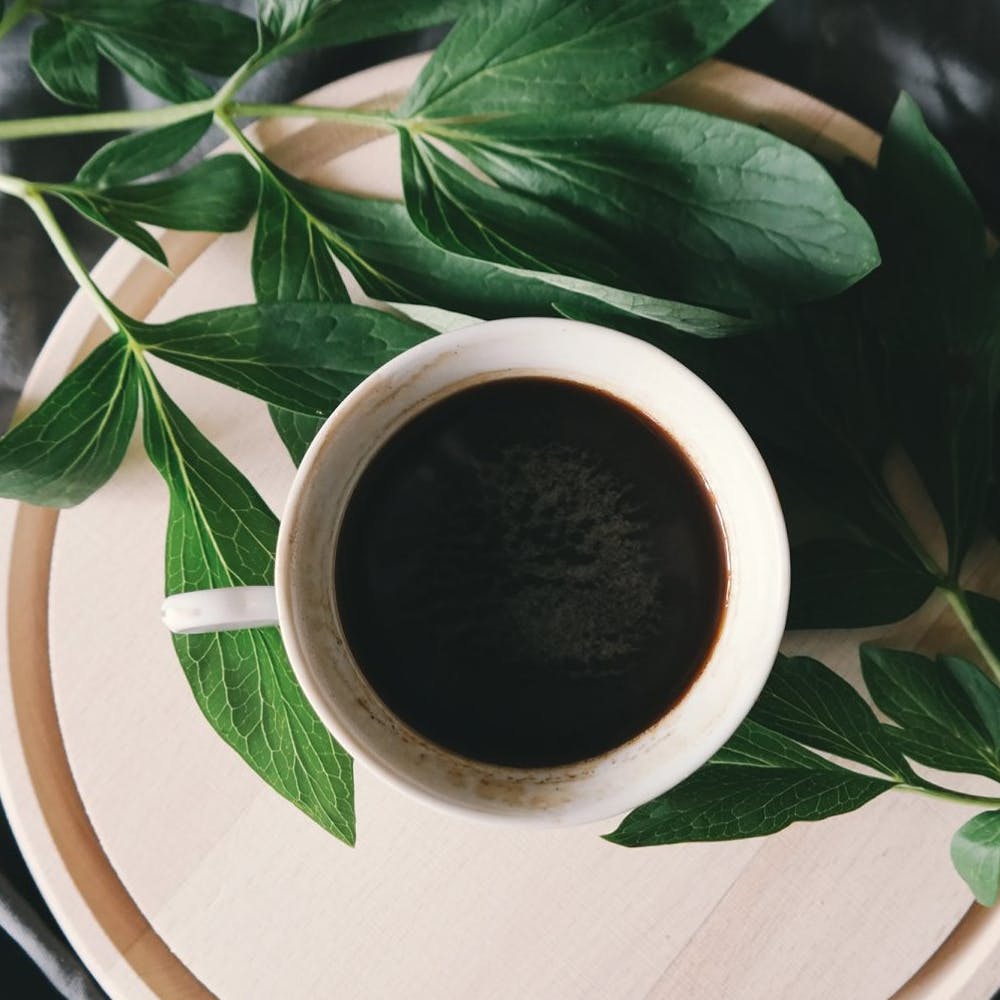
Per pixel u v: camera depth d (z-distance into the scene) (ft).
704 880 1.08
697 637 1.04
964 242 1.08
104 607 1.11
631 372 1.01
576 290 1.01
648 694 1.04
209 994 1.10
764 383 1.08
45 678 1.13
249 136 1.14
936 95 1.27
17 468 1.06
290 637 0.97
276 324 1.07
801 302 1.07
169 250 1.14
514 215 1.10
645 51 1.09
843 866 1.08
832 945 1.08
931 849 1.08
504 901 1.09
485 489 1.05
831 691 1.05
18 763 1.11
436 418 1.04
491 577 1.05
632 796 0.97
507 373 1.03
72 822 1.11
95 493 1.12
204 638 1.07
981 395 1.07
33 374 1.13
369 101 1.14
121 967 1.10
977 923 1.08
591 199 1.09
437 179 1.10
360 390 0.99
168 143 1.12
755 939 1.08
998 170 1.26
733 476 1.00
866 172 1.10
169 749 1.10
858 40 1.27
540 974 1.08
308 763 1.06
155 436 1.08
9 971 1.31
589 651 1.05
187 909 1.09
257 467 1.11
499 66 1.09
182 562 1.07
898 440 1.11
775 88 1.13
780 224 1.07
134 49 1.13
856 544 1.07
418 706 1.03
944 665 1.06
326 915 1.09
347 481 1.03
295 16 1.09
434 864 1.09
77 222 1.33
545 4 1.09
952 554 1.07
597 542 1.05
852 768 1.10
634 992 1.08
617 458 1.05
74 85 1.13
